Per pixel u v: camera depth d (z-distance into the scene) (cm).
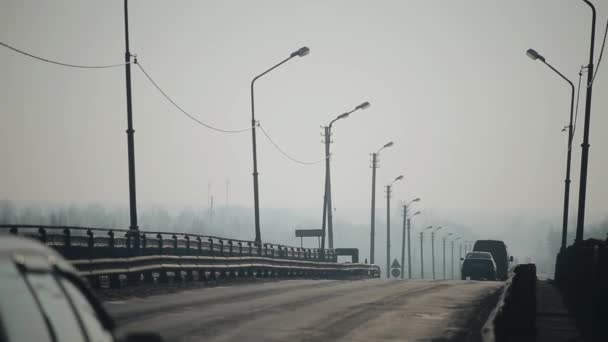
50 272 523
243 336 1816
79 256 3666
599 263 2139
